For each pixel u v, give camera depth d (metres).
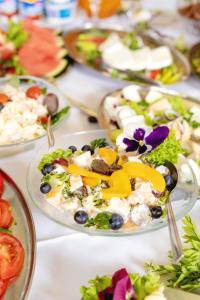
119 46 1.26
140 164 0.86
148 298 0.71
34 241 0.81
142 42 1.35
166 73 1.23
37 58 1.23
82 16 1.50
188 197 0.87
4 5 1.38
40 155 0.91
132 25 1.47
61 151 0.90
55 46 1.28
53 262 0.83
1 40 1.24
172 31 1.44
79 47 1.32
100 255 0.85
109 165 0.88
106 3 1.46
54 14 1.42
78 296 0.79
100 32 1.39
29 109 1.03
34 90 1.07
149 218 0.83
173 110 1.08
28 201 0.92
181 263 0.78
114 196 0.82
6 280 0.76
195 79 1.24
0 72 1.19
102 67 1.25
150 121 1.03
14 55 1.23
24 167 0.98
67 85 1.20
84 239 0.87
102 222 0.81
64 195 0.84
